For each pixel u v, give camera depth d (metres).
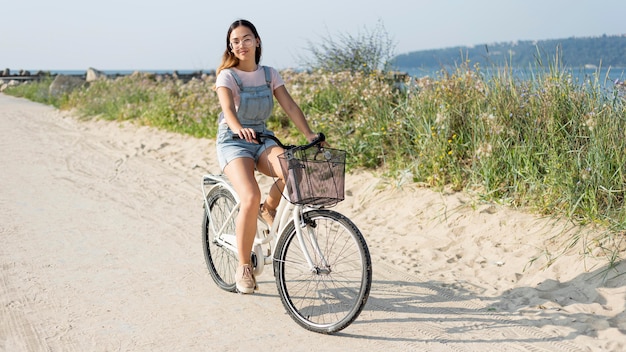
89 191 8.75
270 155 4.48
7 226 6.83
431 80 8.65
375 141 8.62
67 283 5.19
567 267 5.30
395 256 6.02
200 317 4.56
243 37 4.54
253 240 4.50
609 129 6.24
